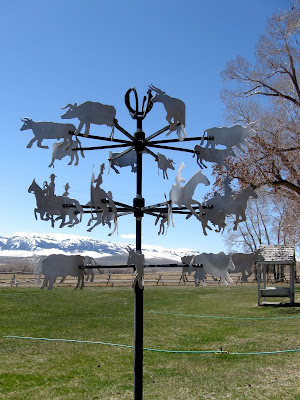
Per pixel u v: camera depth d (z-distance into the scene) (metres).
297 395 7.11
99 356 10.22
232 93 24.97
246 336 12.72
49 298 21.98
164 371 8.96
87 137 4.40
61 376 8.62
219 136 4.66
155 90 4.41
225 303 22.06
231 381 8.06
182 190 4.23
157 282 37.22
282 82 24.77
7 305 18.84
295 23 24.16
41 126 4.49
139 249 4.51
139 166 4.63
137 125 4.66
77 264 4.45
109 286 31.94
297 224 24.27
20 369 9.07
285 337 12.34
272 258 20.78
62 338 12.41
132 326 14.66
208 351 10.75
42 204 4.33
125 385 7.99
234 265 4.41
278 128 23.11
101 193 4.17
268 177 23.30
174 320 16.06
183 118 4.40
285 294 20.45
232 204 4.58
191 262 4.48
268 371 8.70
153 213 4.76
